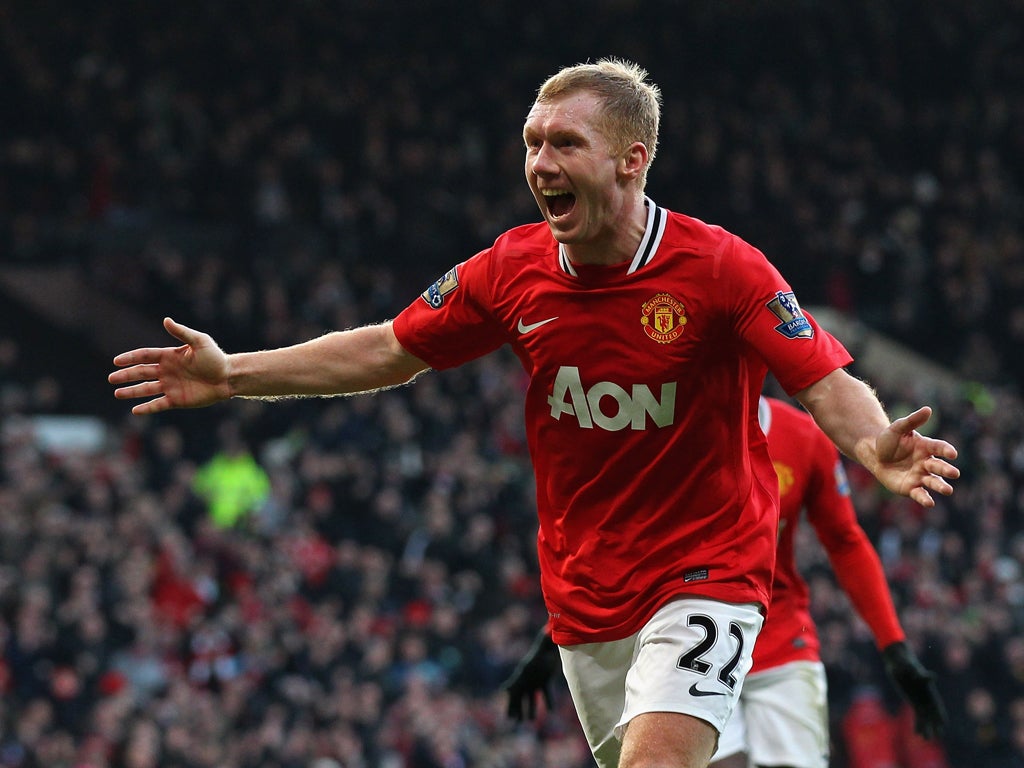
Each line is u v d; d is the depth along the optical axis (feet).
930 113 184.55
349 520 101.35
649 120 23.71
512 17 181.37
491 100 169.58
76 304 141.38
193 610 85.87
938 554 112.06
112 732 71.36
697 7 186.39
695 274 23.52
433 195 154.61
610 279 23.75
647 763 22.58
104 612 80.69
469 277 25.22
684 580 24.13
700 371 23.80
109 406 136.56
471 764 81.00
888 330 161.79
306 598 91.50
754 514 24.64
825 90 184.24
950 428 130.62
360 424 111.75
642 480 24.23
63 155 148.77
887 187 172.04
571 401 24.29
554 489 25.11
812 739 34.96
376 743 78.64
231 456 102.01
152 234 147.74
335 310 134.31
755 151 171.53
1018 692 96.12
